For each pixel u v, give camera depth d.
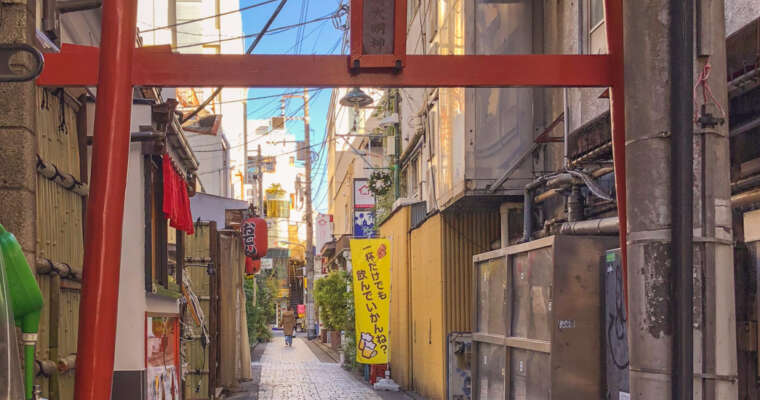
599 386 6.83
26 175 4.80
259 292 48.88
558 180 9.99
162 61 5.68
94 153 5.55
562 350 6.83
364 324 19.42
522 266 8.00
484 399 9.34
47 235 6.37
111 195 5.51
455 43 13.80
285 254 72.12
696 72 4.29
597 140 9.00
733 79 6.06
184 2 30.41
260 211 50.66
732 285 4.23
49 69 5.68
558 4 12.52
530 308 7.70
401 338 20.47
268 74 5.76
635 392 4.20
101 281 5.46
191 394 16.03
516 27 13.22
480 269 9.77
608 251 6.75
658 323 4.14
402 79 5.84
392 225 22.42
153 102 8.51
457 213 15.44
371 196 30.67
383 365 21.38
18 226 4.75
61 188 6.86
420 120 19.06
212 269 16.23
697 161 4.24
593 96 10.05
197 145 28.28
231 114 41.75
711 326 4.16
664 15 4.23
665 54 4.23
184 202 10.43
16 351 3.11
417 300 18.70
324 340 48.16
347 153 49.34
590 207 10.02
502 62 5.87
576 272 6.91
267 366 29.02
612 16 5.83
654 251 4.17
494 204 14.09
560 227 10.51
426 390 17.39
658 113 4.22
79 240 7.44
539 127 13.12
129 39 5.63
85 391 5.39
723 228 4.23
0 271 3.08
